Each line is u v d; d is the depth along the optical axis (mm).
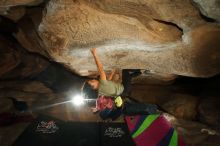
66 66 7121
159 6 3660
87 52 5566
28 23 5840
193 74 5797
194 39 4551
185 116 6832
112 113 5066
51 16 4324
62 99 6680
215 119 6156
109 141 4418
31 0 4125
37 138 4426
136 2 3662
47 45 5262
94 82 4914
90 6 3973
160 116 5230
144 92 7910
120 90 4895
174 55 5402
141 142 4477
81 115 5672
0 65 6879
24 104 6145
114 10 3975
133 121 5051
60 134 4582
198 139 4898
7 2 3994
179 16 3820
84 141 4383
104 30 4562
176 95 7508
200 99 7098
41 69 7566
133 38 4738
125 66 6336
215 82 7961
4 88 6848
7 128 4875
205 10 3473
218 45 4672
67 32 4742
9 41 7023
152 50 5387
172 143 4535
